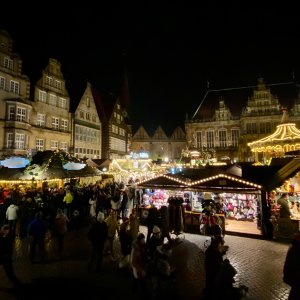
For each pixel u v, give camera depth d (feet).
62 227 36.19
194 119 216.95
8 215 41.11
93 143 154.30
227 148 203.21
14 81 104.17
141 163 109.60
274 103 191.42
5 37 101.81
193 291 25.72
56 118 125.08
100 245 30.45
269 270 31.17
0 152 95.66
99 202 54.29
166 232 38.63
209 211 46.65
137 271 24.07
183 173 70.69
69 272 30.22
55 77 126.72
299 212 53.67
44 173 64.23
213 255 23.07
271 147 75.36
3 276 29.14
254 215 56.59
